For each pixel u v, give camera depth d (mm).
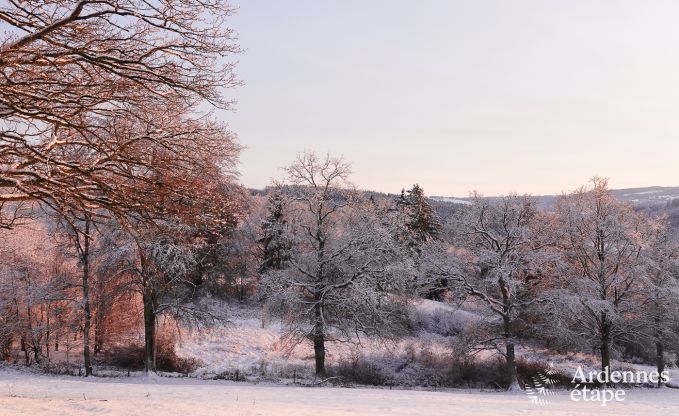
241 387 23828
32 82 9695
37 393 16781
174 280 28875
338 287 33375
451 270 33656
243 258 41062
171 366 33469
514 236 33406
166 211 11750
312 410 14453
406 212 41656
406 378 34844
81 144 10352
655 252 35688
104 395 16906
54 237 27703
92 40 9812
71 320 31734
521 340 35875
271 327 44531
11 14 9312
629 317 34812
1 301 32781
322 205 34625
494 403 20047
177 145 11180
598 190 35562
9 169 9672
